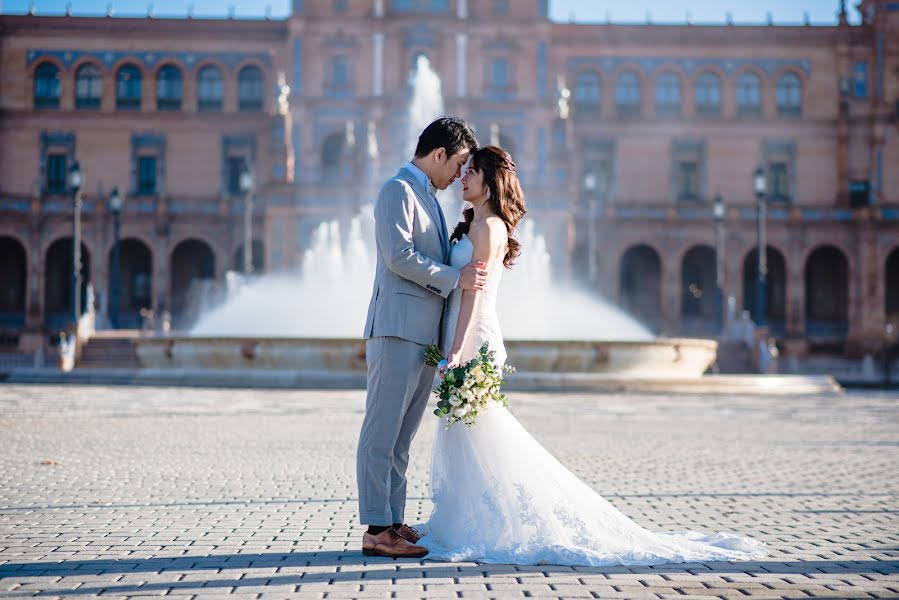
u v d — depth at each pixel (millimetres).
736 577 6121
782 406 25219
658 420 19906
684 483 10930
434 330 6789
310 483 10445
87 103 70688
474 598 5512
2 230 64500
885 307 70438
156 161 70562
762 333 43812
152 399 23531
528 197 61438
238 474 11117
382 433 6684
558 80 66750
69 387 28562
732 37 70625
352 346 27625
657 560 6508
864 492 10391
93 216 65375
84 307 68000
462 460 6844
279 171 63188
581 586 5824
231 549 6938
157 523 8000
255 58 70938
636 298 71000
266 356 28172
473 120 65000
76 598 5504
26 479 10523
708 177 70438
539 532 6633
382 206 6695
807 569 6406
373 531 6715
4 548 6938
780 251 66188
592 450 14188
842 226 66000
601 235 66500
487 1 66000
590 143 70562
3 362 45688
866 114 69500
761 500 9734
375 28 65438
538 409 21875
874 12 70188
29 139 70062
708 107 71000
